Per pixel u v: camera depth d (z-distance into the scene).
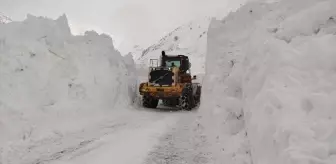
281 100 2.80
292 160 2.13
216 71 6.38
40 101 6.15
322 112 2.38
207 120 5.89
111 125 6.42
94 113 7.29
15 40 6.48
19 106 5.45
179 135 5.62
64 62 7.49
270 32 4.21
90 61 8.34
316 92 2.61
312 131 2.28
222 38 6.98
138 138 5.21
